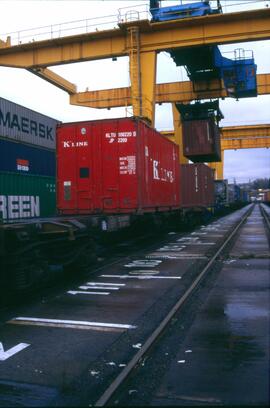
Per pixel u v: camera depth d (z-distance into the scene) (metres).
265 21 27.25
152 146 15.24
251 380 4.21
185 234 23.58
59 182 14.01
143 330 6.08
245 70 32.50
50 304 7.88
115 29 29.19
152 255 14.60
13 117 19.73
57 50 31.00
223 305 7.43
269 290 8.64
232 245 17.12
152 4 29.53
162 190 16.86
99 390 4.14
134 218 14.56
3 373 4.60
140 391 4.05
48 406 3.83
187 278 10.16
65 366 4.76
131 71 28.75
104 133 13.59
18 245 8.47
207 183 32.88
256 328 6.02
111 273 11.16
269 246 16.52
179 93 39.09
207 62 33.84
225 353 5.01
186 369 4.54
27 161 20.77
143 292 8.73
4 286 8.58
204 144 36.28
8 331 6.18
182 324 6.32
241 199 97.56
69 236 9.42
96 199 13.60
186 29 28.47
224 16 27.45
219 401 3.78
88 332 6.05
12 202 19.30
